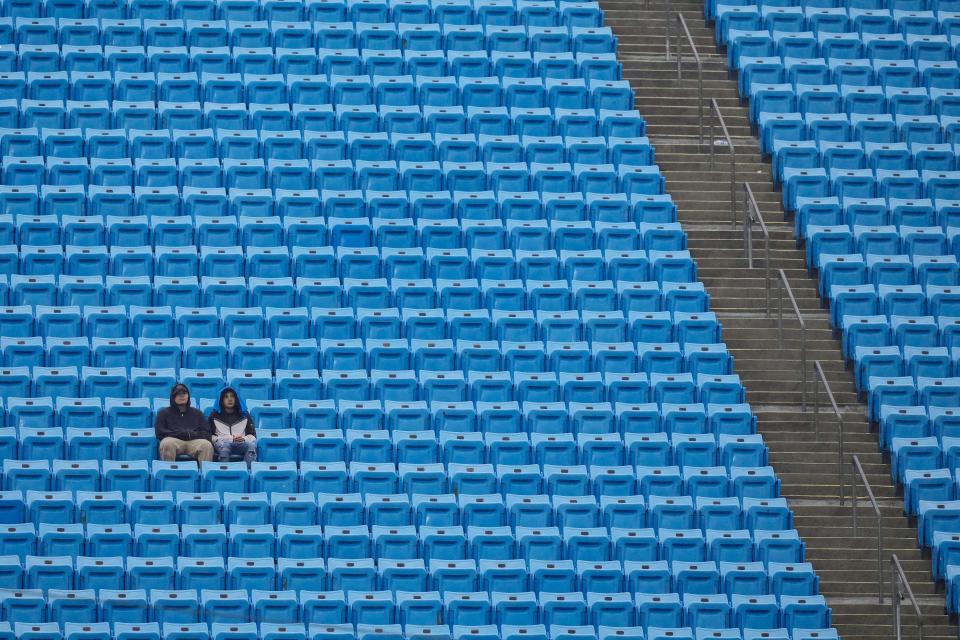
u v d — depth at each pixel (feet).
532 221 272.51
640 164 289.53
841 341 259.60
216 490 216.54
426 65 306.96
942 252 274.57
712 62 316.19
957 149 296.92
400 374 241.76
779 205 284.61
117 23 305.94
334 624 194.80
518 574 206.80
